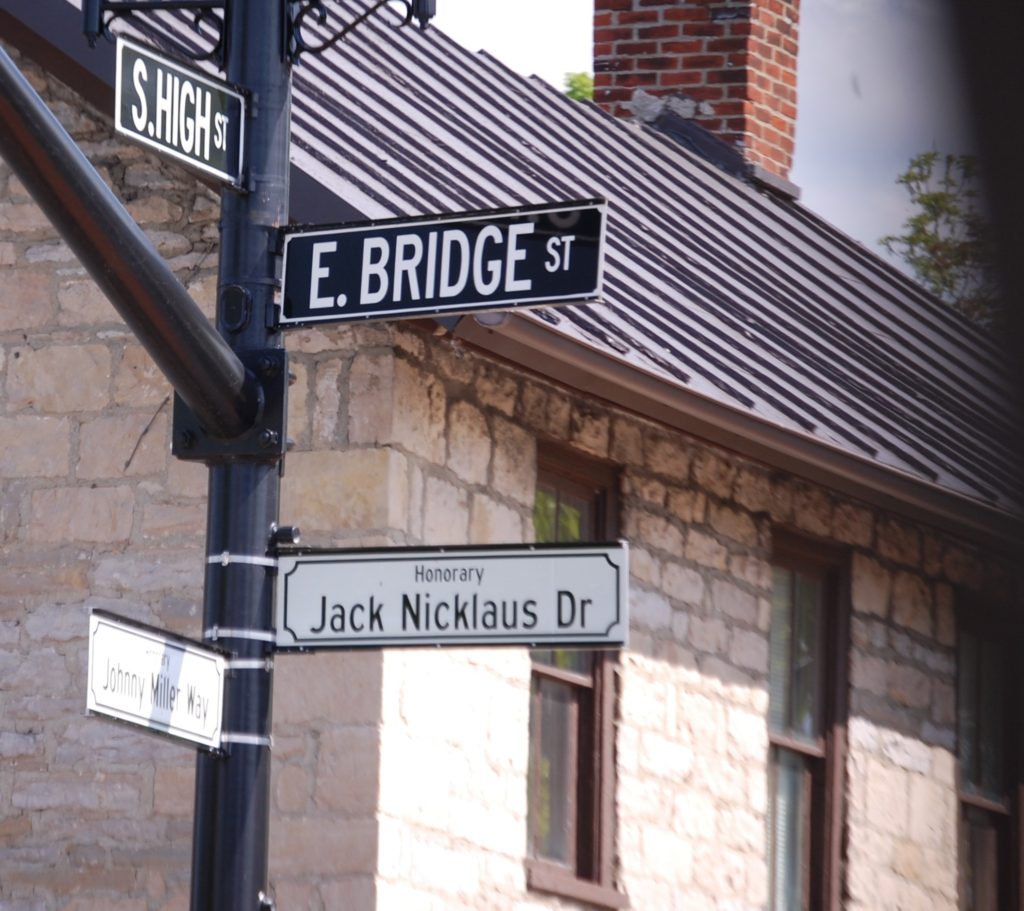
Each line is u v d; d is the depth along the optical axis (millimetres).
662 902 17969
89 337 16797
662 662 18391
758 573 19812
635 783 17891
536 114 23906
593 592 9961
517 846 16203
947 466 20703
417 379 15805
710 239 23734
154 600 16094
